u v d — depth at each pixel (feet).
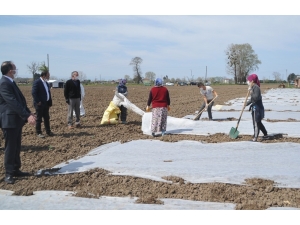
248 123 42.55
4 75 22.30
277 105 73.46
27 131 38.75
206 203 18.39
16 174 23.16
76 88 40.81
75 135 36.91
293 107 68.08
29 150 30.04
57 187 21.06
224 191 19.77
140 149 29.58
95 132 38.78
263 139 33.12
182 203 18.44
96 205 18.34
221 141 32.68
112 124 44.34
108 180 21.83
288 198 18.84
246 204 17.97
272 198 18.88
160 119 35.40
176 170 23.04
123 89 44.78
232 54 351.25
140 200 18.78
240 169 23.31
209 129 38.81
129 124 44.86
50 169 24.26
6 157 21.97
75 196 19.60
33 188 20.98
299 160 25.48
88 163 25.36
